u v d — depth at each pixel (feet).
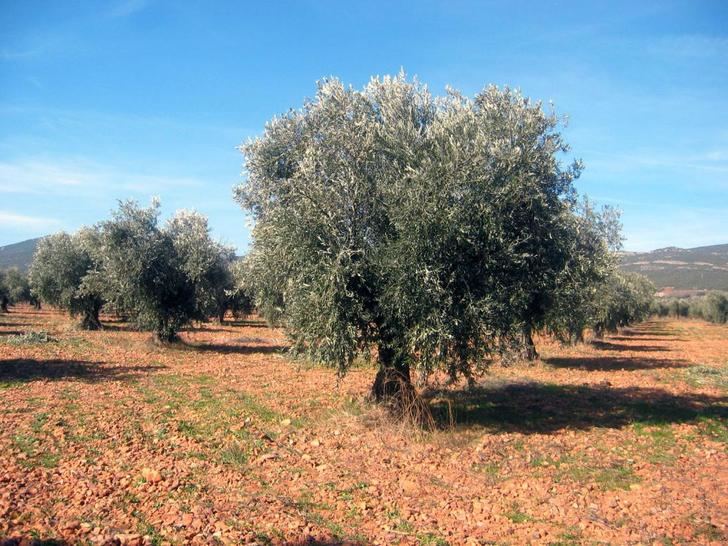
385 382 43.14
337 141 39.47
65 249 118.83
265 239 41.70
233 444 35.42
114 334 111.86
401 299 35.45
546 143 40.45
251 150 45.60
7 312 190.29
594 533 23.20
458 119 38.55
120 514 23.53
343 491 27.84
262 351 94.73
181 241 91.71
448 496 27.66
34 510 23.43
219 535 21.54
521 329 45.09
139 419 41.32
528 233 39.55
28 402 46.03
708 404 53.01
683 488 29.12
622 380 69.46
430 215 34.73
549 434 41.01
